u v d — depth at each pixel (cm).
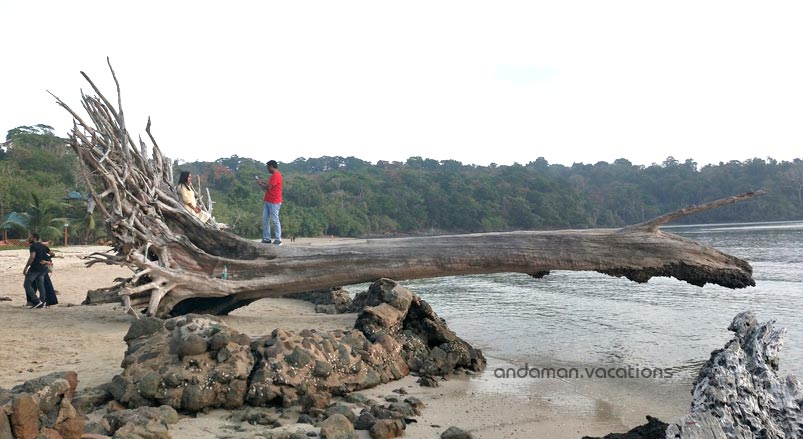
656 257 980
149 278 1099
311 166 15700
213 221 1347
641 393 717
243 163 12550
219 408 590
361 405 627
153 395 571
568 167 17512
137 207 1085
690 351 947
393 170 12212
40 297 1269
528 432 577
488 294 1766
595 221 11769
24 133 7031
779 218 10700
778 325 1125
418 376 787
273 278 1130
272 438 496
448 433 531
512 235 1063
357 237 8981
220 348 616
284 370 616
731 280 963
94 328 991
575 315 1318
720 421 376
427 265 1087
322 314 1298
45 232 4181
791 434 389
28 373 687
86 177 1052
